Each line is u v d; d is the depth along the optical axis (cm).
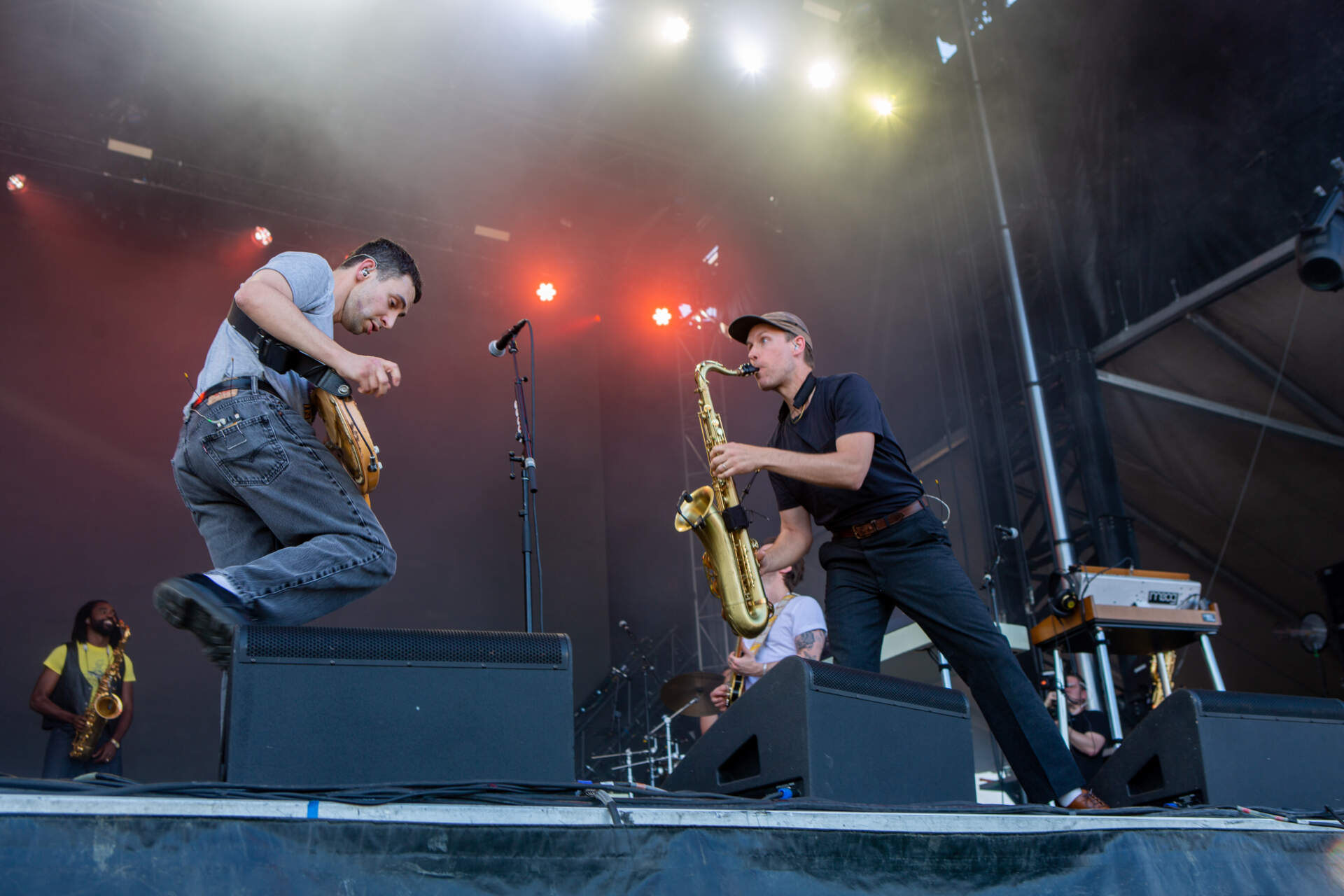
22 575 1015
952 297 888
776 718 207
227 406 195
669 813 159
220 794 134
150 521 1071
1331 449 708
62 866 119
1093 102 820
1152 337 765
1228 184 718
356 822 138
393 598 1155
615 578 1269
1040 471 759
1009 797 564
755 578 313
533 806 150
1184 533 832
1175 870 195
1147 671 654
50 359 1082
